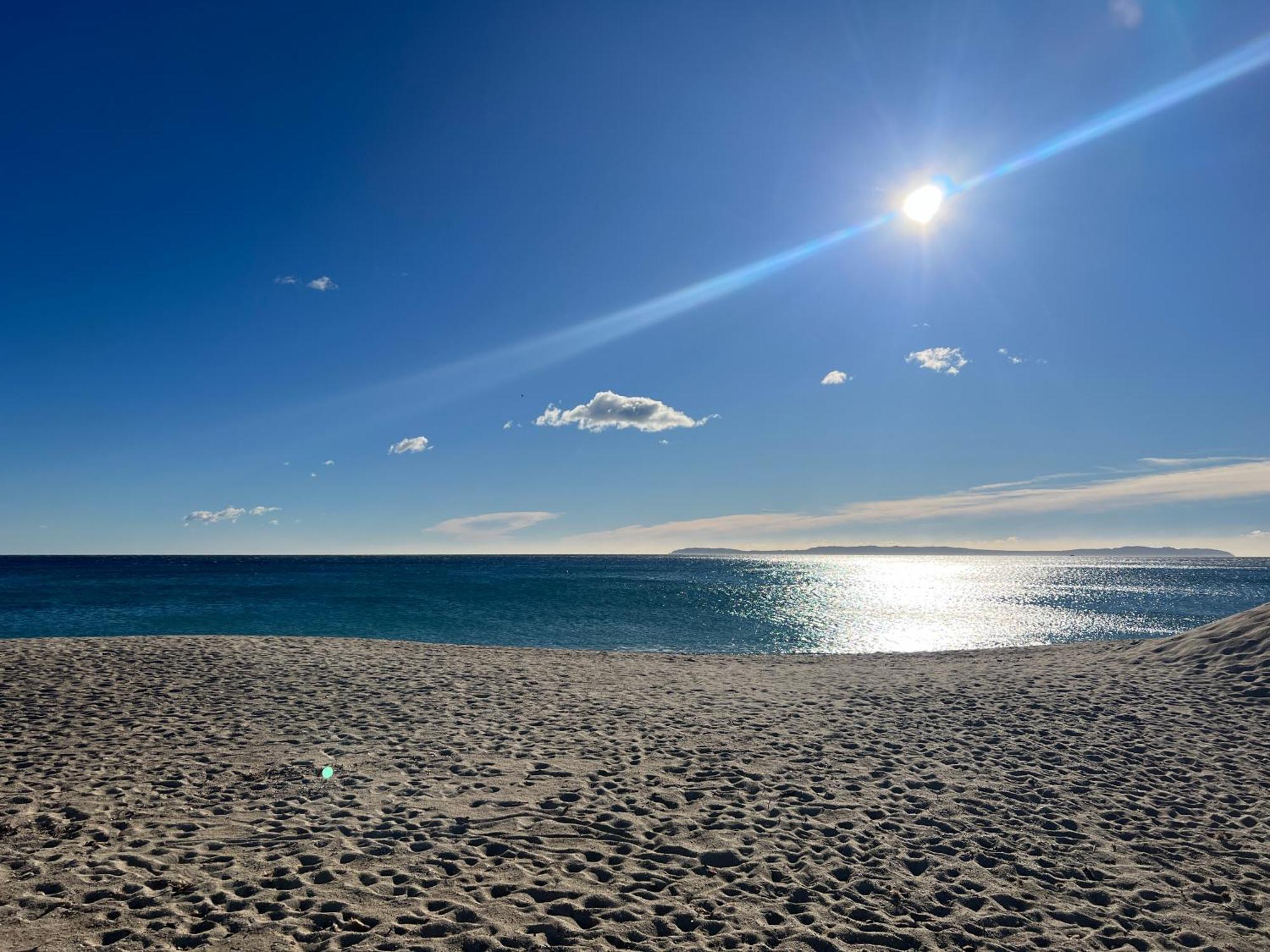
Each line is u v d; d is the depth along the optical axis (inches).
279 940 176.1
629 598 1865.2
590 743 381.1
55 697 450.6
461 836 249.6
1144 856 247.6
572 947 178.5
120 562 6038.4
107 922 182.5
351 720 420.2
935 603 2015.3
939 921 201.0
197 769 320.8
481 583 2508.6
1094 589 2837.1
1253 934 196.9
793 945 184.4
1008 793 309.3
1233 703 471.5
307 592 1975.9
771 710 470.6
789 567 6309.1
